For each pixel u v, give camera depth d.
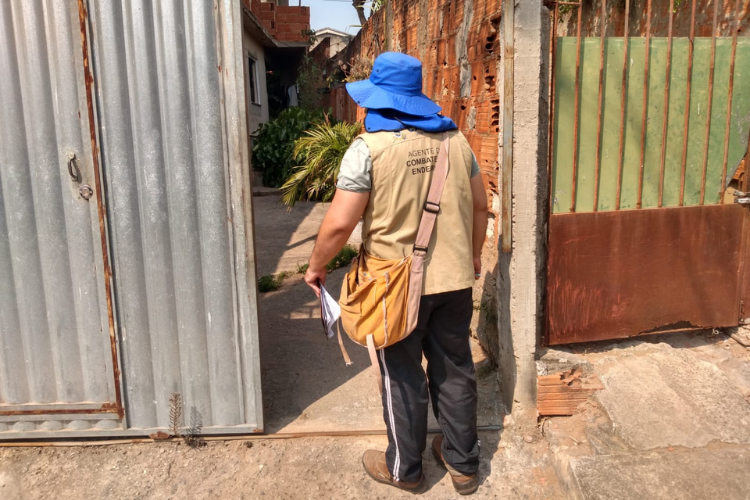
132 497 2.49
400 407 2.35
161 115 2.46
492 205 3.32
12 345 2.65
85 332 2.65
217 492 2.51
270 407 3.10
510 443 2.78
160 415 2.78
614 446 2.58
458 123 3.90
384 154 2.10
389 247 2.19
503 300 2.92
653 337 3.14
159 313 2.65
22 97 2.42
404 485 2.48
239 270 2.63
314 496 2.49
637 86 2.75
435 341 2.39
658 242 2.89
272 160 10.70
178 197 2.54
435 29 4.39
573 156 2.74
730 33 2.93
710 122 2.86
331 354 3.72
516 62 2.55
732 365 2.94
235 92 2.46
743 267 3.01
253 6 11.90
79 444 2.80
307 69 15.34
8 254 2.55
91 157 2.46
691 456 2.43
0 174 2.48
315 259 2.28
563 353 2.88
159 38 2.40
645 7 3.42
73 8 2.35
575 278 2.84
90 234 2.54
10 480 2.58
